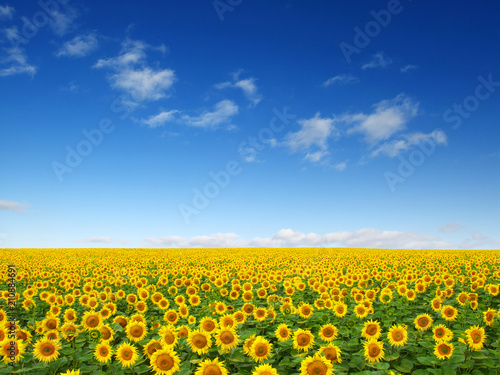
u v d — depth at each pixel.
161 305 11.95
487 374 6.99
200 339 7.26
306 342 7.40
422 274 18.28
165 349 6.59
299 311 10.08
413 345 8.04
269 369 5.97
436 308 11.02
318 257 35.19
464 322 9.30
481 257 30.69
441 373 6.69
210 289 15.18
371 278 18.23
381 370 6.83
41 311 12.17
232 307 11.28
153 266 25.59
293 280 16.77
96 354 7.12
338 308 10.03
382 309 11.25
